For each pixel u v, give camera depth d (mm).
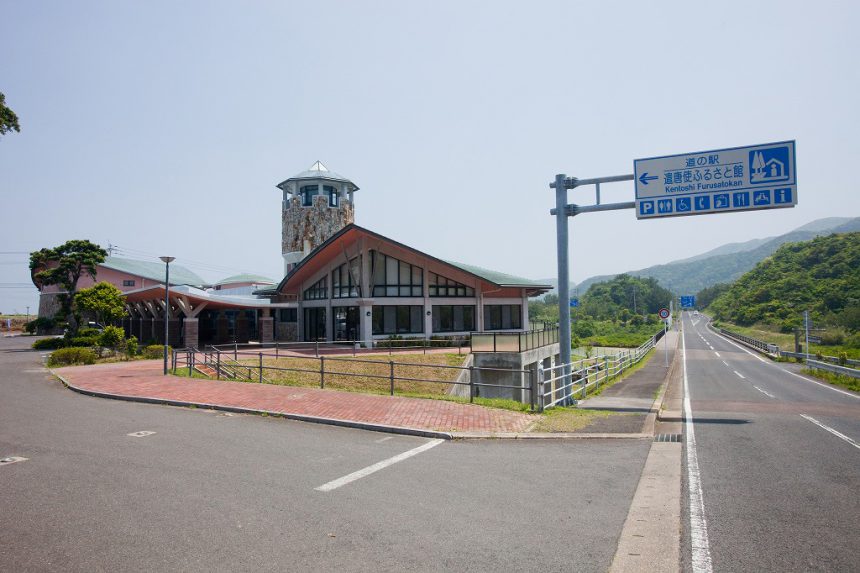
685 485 7074
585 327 85062
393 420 11156
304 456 8492
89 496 6426
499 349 24141
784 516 5863
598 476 7492
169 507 6059
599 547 5035
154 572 4477
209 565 4605
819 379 24766
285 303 37219
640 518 5816
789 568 4562
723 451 9133
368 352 26672
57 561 4668
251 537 5219
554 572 4516
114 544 5035
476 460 8352
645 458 8586
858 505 6223
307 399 13625
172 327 37625
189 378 18672
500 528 5496
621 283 142750
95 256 41250
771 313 83688
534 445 9500
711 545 5074
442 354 25359
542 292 42344
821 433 10852
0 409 13070
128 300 39188
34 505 6105
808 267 98875
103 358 28000
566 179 15250
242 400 13594
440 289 33062
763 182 13266
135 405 13680
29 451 8703
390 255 31750
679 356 41000
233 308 41156
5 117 19906
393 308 31672
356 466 7918
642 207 14242
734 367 32281
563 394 14820
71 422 11297
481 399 13961
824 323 65250
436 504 6230
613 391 18734
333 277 34125
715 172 13648
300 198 42156
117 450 8773
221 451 8766
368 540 5160
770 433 10852
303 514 5863
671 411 14125
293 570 4520
